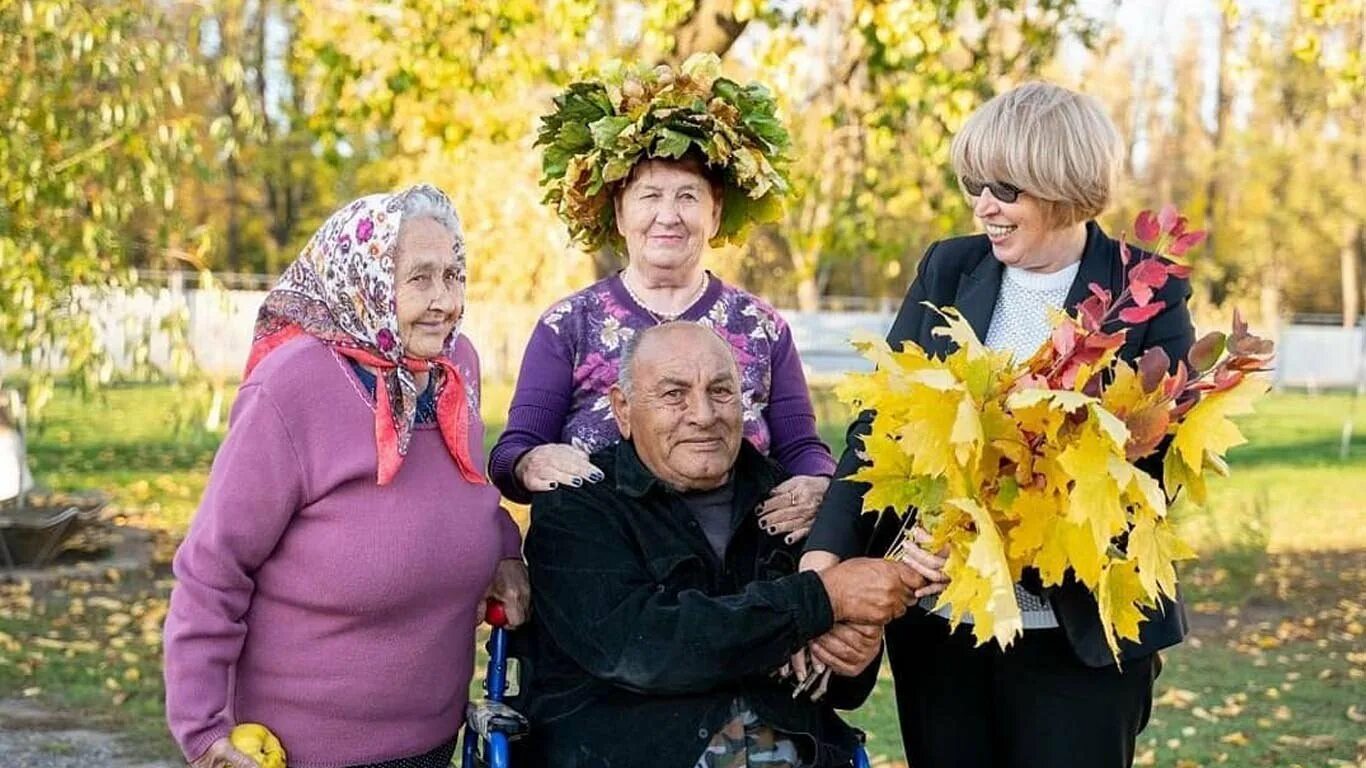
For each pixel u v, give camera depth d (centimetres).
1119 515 266
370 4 924
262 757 282
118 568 1002
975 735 324
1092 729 312
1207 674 790
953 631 288
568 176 352
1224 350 279
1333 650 848
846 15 912
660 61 814
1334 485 1603
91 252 795
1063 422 272
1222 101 3447
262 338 301
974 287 319
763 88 353
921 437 268
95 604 909
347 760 296
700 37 842
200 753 281
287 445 285
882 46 885
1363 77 979
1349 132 3359
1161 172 3734
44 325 805
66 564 1005
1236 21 948
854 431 322
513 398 352
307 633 292
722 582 318
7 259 754
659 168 346
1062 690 312
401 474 297
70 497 1095
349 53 934
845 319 2761
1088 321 275
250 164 3020
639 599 305
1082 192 300
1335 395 3122
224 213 3375
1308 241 3456
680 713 305
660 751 304
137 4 808
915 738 330
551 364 350
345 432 290
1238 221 3428
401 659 297
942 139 930
